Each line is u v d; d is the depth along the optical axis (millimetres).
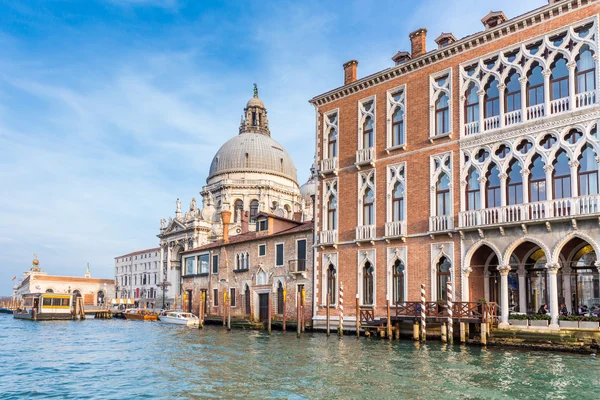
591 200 20734
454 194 25578
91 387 16531
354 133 31078
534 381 15453
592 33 21641
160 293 87062
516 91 24078
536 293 24125
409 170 27766
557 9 22578
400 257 27500
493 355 19984
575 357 19266
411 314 25391
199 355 22875
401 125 28797
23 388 16594
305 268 35844
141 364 20859
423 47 28734
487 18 25781
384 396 14125
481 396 13914
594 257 22734
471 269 24516
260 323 38750
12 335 36469
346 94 31781
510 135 23734
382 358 19938
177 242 79125
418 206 27109
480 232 23891
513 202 23578
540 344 20938
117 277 102562
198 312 48500
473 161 24953
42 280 94812
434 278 25875
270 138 91188
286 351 23000
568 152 21781
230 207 80562
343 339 26906
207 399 14359
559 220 21344
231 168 83688
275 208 75812
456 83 26234
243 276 42719
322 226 32156
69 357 23609
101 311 62219
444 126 26797
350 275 30109
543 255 24000
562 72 22625
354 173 30688
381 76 29516
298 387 15414
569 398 13617
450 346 22609
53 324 50156
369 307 28609
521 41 23859
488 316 22562
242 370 18469
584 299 22812
